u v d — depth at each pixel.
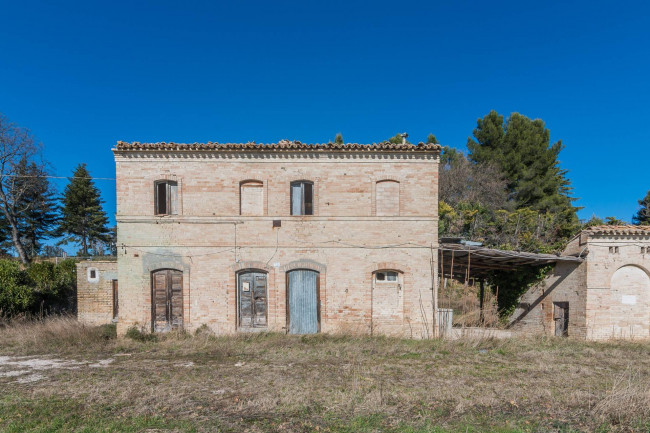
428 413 7.64
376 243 15.16
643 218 47.72
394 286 15.33
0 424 7.11
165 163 15.07
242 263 15.04
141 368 10.86
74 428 6.98
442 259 16.78
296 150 15.05
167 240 14.99
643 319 15.72
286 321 15.06
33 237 43.28
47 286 21.16
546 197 37.12
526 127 39.22
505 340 14.68
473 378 10.02
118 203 14.98
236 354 12.40
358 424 7.07
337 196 15.21
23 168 35.34
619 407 7.68
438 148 15.05
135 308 14.91
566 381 9.84
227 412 7.69
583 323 15.62
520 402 8.34
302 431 6.86
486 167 37.72
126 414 7.61
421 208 15.22
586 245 15.73
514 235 30.41
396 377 10.06
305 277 15.26
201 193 15.08
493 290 20.73
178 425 7.06
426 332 14.98
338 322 15.02
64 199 44.69
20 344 13.70
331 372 10.44
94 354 12.55
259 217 15.10
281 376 10.02
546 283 17.58
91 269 18.61
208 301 14.95
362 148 15.05
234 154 15.13
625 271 15.81
